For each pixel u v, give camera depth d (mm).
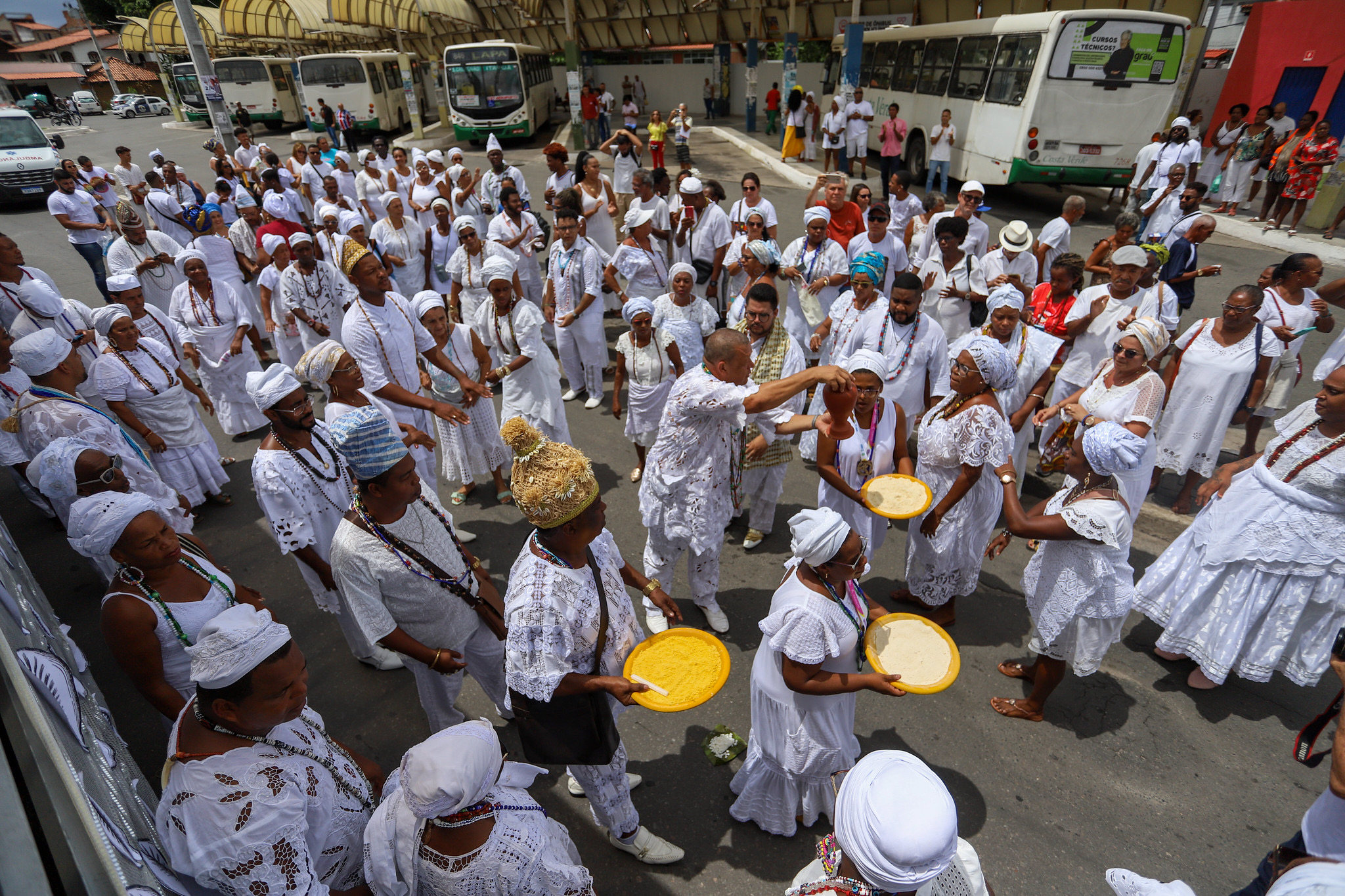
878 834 1502
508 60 23531
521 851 1785
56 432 3889
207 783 1735
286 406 3256
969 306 6480
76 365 4133
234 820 1721
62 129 35875
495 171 10727
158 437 5246
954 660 2592
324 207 8188
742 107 33312
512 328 5129
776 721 2744
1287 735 3668
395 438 2592
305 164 12805
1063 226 6789
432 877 1771
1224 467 3758
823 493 4117
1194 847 3109
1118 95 12383
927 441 3957
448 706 3324
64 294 10742
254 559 5297
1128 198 13602
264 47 35062
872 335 4867
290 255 7059
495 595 3172
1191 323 8648
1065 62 12188
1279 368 5262
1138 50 11992
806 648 2408
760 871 3035
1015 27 13031
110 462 3273
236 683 1714
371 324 4422
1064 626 3338
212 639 1690
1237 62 16922
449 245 9133
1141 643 4316
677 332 5387
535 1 26812
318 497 3531
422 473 4684
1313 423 3318
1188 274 6805
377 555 2725
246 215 8773
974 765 3516
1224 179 13531
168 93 35406
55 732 1392
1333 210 12039
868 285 4832
